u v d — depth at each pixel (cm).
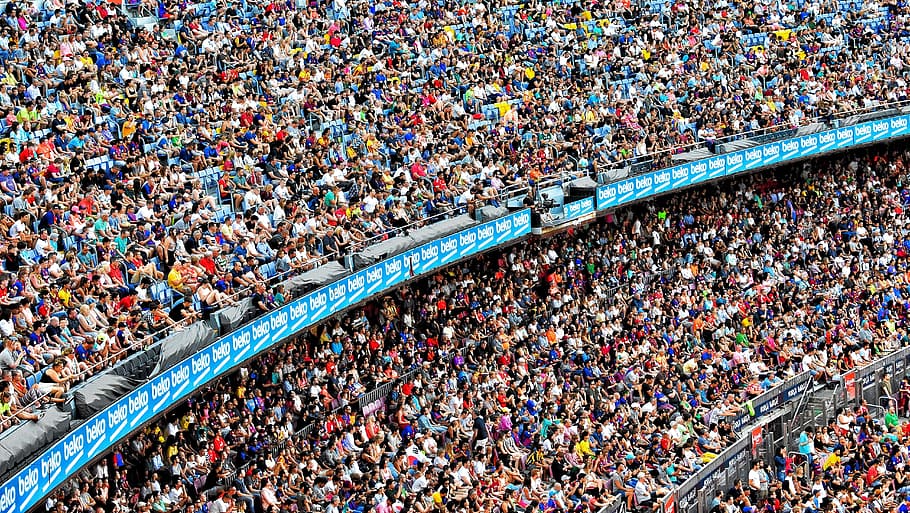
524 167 4856
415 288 4259
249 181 4059
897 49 6425
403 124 4794
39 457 2552
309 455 3538
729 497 4212
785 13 6494
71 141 3791
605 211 4881
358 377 3875
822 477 4384
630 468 4031
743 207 5656
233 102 4394
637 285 5006
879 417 4891
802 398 4738
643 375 4475
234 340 3322
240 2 5066
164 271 3506
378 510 3444
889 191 6141
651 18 6153
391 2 5544
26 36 4200
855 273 5609
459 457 3731
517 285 4644
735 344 4903
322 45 5112
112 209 3594
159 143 3991
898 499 4328
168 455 3206
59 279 3206
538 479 3784
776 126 5666
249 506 3259
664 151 5250
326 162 4375
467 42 5544
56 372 2811
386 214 4241
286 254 3759
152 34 4550
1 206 3391
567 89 5488
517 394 4131
